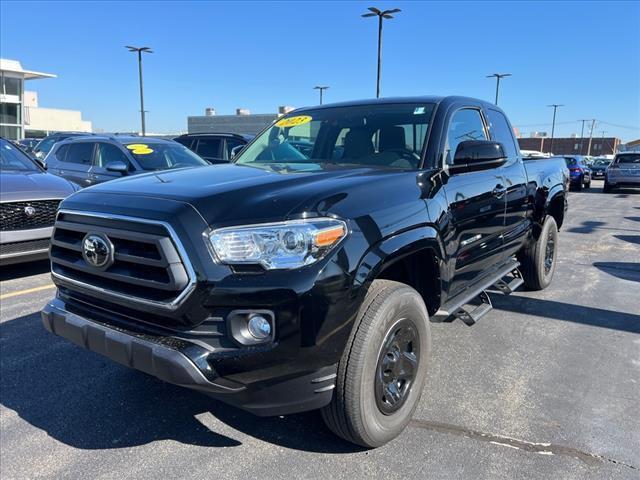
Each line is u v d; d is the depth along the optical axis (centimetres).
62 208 291
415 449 287
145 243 244
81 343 275
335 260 236
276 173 303
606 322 492
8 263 566
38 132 5550
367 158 364
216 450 288
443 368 389
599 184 3228
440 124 362
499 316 507
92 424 313
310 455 282
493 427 309
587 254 841
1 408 331
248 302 227
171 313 236
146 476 266
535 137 9475
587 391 354
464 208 350
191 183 277
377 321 261
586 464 274
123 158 873
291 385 242
